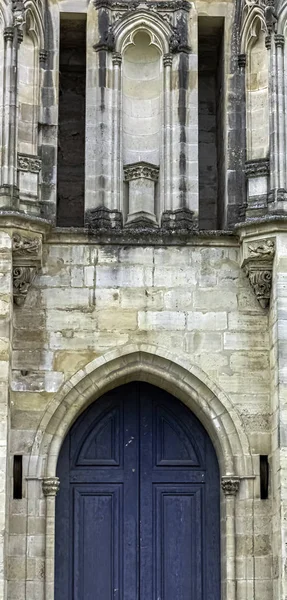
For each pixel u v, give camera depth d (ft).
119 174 101.19
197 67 103.60
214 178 108.37
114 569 99.71
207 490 101.04
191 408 101.40
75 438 101.14
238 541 97.40
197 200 101.09
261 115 101.14
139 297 99.81
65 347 98.99
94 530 100.17
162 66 102.94
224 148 103.40
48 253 99.96
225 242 100.48
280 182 98.07
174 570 99.96
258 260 98.22
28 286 98.78
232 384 99.09
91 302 99.60
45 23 102.78
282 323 95.81
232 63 103.60
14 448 97.45
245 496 97.76
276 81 99.40
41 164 100.27
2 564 92.17
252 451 98.27
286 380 94.94
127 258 100.22
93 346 99.09
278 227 96.89
